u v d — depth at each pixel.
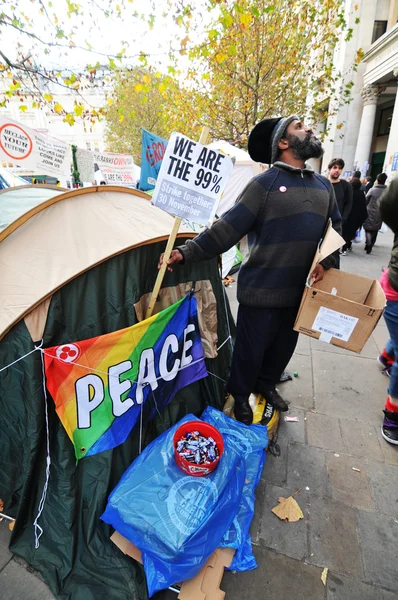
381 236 9.77
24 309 1.36
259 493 1.89
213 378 2.35
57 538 1.54
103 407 1.63
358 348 1.74
